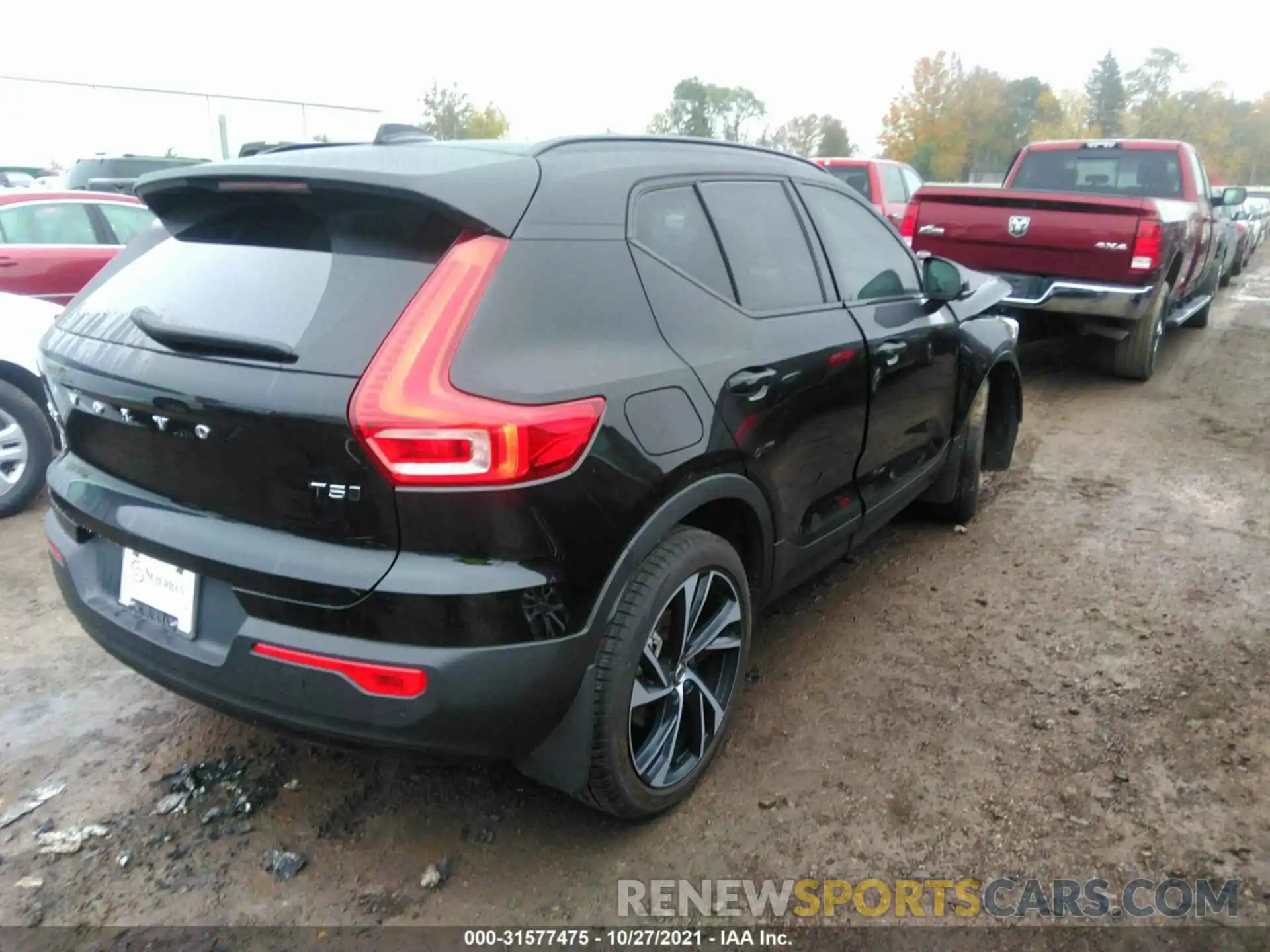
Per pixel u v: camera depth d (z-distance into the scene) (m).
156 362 2.34
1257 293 15.05
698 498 2.61
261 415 2.14
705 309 2.79
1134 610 4.02
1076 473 5.78
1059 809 2.80
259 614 2.25
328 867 2.60
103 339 2.53
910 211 8.09
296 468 2.15
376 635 2.15
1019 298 7.63
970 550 4.66
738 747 3.10
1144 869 2.58
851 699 3.37
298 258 2.35
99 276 2.85
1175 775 2.94
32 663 3.59
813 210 3.55
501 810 2.83
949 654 3.68
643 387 2.44
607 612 2.38
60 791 2.88
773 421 2.93
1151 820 2.75
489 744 2.27
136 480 2.48
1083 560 4.52
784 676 3.52
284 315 2.24
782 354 2.98
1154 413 7.21
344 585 2.13
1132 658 3.62
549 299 2.31
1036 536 4.81
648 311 2.59
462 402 2.07
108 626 2.56
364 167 2.39
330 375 2.10
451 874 2.58
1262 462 5.95
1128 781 2.92
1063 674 3.52
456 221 2.23
